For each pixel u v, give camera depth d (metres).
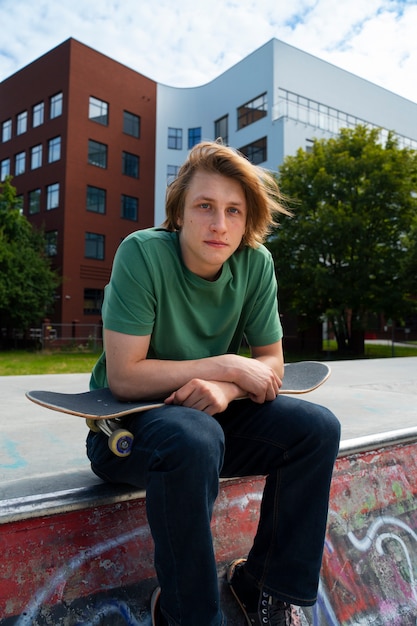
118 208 23.97
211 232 1.15
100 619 1.04
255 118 23.98
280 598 1.05
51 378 4.75
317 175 17.05
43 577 1.01
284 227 17.16
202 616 0.88
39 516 1.01
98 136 23.22
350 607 1.37
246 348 12.42
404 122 28.61
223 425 1.17
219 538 1.27
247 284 1.35
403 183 16.19
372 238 16.62
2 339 22.53
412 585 1.54
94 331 22.23
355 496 1.58
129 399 1.13
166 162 26.58
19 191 24.55
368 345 23.09
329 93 25.00
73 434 2.04
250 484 1.38
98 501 1.09
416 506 1.74
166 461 0.88
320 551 1.06
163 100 26.70
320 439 1.04
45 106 23.17
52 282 20.61
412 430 1.86
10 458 1.59
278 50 23.12
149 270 1.14
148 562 1.16
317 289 16.20
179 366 1.14
